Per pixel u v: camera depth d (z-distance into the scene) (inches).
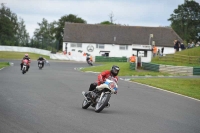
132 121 571.5
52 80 1269.7
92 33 4493.1
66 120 534.6
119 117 599.8
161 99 928.3
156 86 1258.6
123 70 2052.2
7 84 1036.5
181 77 1754.4
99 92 645.9
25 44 4667.8
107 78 643.5
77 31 4507.9
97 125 513.3
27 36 7377.0
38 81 1197.7
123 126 522.0
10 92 850.8
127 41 4419.3
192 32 5728.3
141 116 632.4
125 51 4411.9
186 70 1983.3
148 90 1127.6
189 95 1067.9
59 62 3142.2
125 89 1106.1
